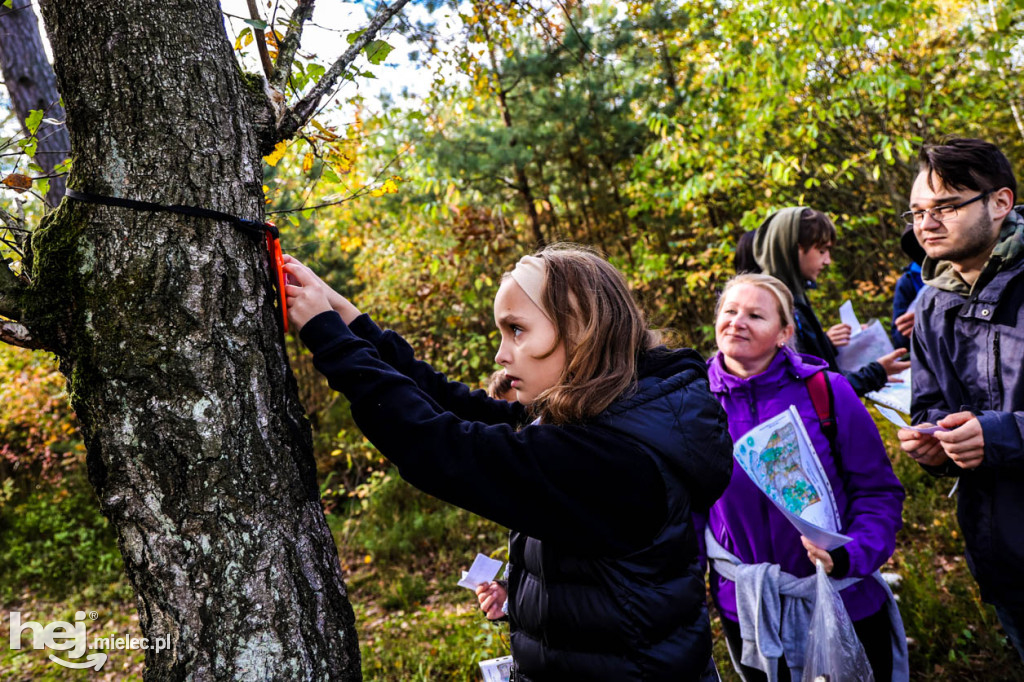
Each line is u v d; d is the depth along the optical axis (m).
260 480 1.11
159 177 1.08
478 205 6.57
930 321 1.90
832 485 1.84
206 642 1.06
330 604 1.17
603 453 0.99
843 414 1.84
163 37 1.09
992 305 1.69
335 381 1.07
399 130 5.12
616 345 1.07
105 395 1.05
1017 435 1.55
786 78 5.68
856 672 1.59
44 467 7.13
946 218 1.71
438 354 6.49
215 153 1.12
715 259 5.91
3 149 1.51
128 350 1.05
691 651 1.04
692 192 5.42
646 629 1.00
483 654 3.12
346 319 1.34
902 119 6.43
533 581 1.10
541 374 1.12
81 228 1.07
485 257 6.68
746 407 1.93
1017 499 1.64
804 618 1.77
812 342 2.50
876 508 1.80
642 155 6.57
